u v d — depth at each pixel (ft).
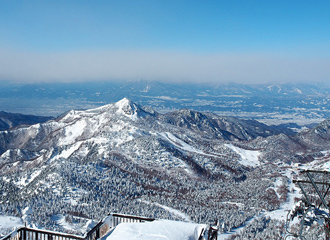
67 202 517.14
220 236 418.92
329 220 84.48
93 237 102.12
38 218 414.62
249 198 640.17
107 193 592.19
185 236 94.38
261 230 432.66
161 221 103.65
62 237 100.63
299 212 91.45
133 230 97.19
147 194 627.87
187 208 533.96
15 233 102.12
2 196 646.33
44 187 577.84
